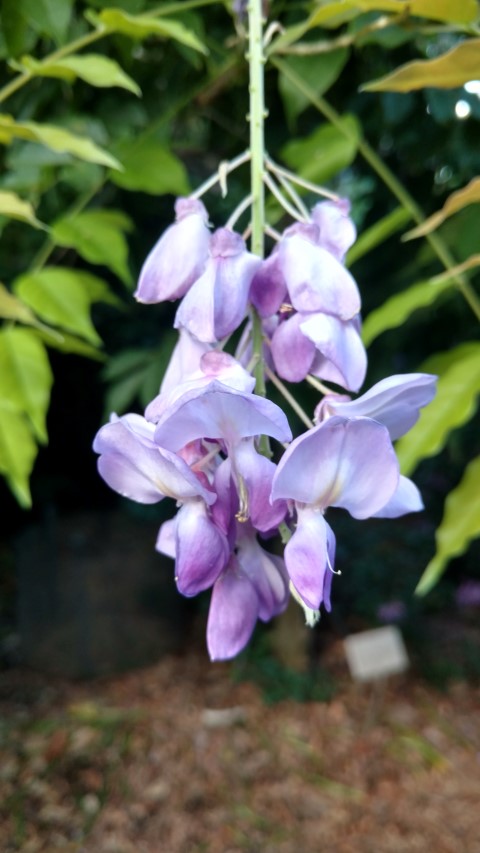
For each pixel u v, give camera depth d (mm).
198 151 427
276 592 152
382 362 414
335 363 136
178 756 616
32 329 248
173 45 308
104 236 250
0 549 959
